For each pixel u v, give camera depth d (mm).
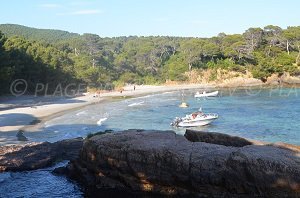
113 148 18734
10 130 44000
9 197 18859
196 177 16469
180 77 128375
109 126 48250
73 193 19266
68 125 48469
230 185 15906
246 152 16219
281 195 15016
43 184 20438
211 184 16281
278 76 111625
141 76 134875
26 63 83062
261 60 116000
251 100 77438
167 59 147750
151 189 17719
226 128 45938
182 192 17031
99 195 18938
